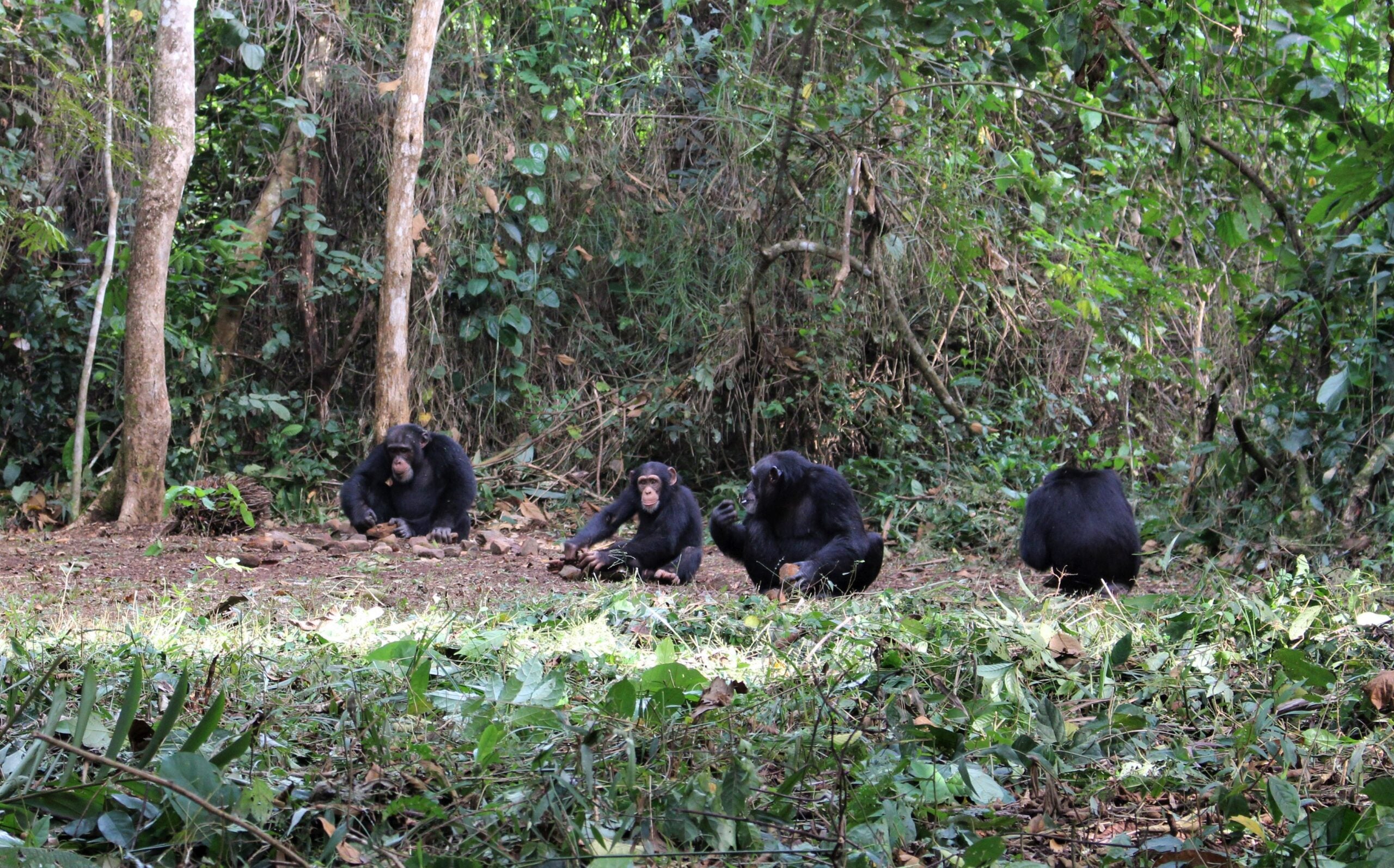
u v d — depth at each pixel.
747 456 16.94
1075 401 16.41
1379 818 3.49
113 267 15.19
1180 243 12.26
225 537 11.92
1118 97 10.74
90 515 12.76
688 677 4.93
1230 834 3.62
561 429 16.16
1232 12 10.38
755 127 14.68
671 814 3.45
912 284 15.95
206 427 15.20
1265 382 11.43
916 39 11.11
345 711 4.57
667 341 16.50
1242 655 5.84
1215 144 10.86
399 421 14.48
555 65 16.34
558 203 16.47
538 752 4.03
